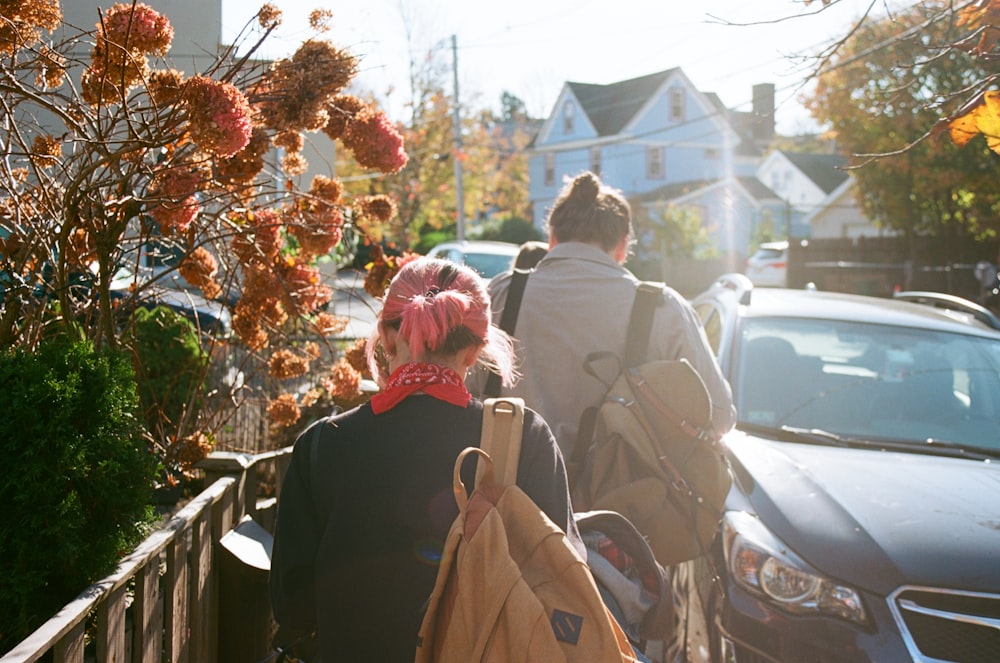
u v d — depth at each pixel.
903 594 3.09
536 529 1.83
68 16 4.72
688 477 2.96
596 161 43.94
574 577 1.78
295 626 2.15
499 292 3.51
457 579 1.76
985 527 3.29
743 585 3.35
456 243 16.94
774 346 4.66
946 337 4.77
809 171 44.41
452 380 2.06
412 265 2.21
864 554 3.20
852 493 3.51
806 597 3.19
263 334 4.02
